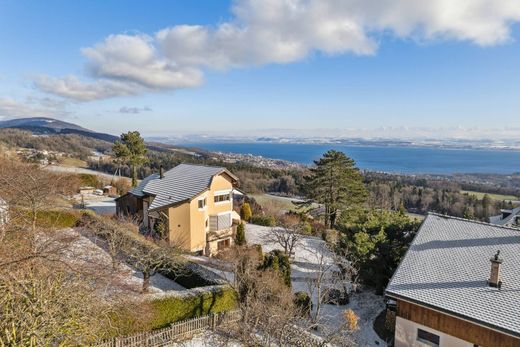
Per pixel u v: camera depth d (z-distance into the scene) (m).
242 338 15.65
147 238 27.22
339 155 42.53
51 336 9.14
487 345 14.09
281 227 41.16
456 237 18.53
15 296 9.48
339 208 42.34
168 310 17.05
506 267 15.85
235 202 50.09
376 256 21.97
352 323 17.38
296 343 14.91
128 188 56.78
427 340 16.05
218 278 20.53
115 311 14.10
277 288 18.02
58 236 19.38
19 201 22.11
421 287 16.27
